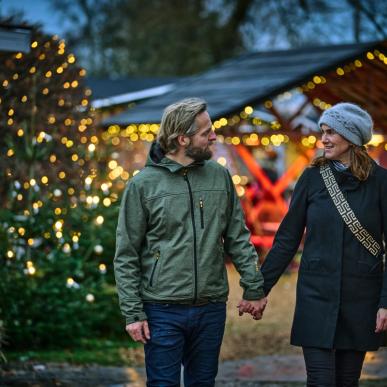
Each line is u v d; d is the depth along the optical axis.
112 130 13.83
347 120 4.46
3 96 8.29
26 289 7.80
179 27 28.94
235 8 28.75
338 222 4.43
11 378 6.70
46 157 8.79
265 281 4.61
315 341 4.42
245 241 4.45
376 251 4.46
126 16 30.09
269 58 15.15
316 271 4.47
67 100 8.96
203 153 4.34
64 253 8.41
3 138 8.59
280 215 15.03
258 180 15.12
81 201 9.09
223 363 7.61
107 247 8.89
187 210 4.28
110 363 7.41
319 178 4.55
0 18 8.39
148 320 4.33
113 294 8.44
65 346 7.95
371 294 4.43
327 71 13.09
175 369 4.29
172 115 4.32
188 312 4.29
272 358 7.84
